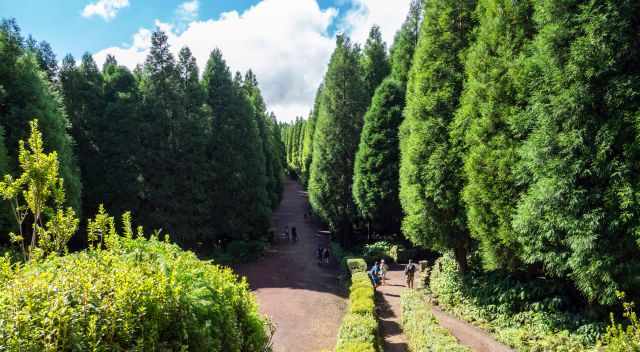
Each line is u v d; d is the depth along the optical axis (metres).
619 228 7.54
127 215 5.34
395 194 23.50
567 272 9.52
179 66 25.94
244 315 5.45
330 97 28.41
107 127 24.31
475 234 12.07
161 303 3.62
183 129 24.70
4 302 3.02
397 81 25.11
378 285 17.33
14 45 17.50
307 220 43.06
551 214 8.58
